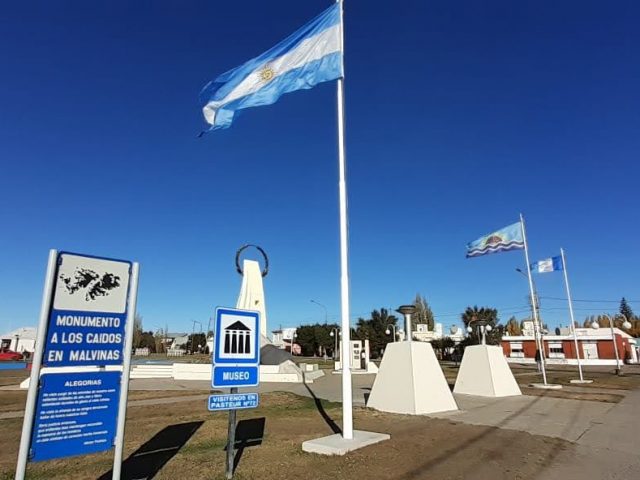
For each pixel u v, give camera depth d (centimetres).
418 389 1382
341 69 991
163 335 11862
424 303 9656
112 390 571
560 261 2814
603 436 1027
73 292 553
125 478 646
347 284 926
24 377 2725
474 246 2722
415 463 744
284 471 687
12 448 855
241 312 700
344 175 970
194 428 1059
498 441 941
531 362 6669
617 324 9644
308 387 2333
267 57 1061
